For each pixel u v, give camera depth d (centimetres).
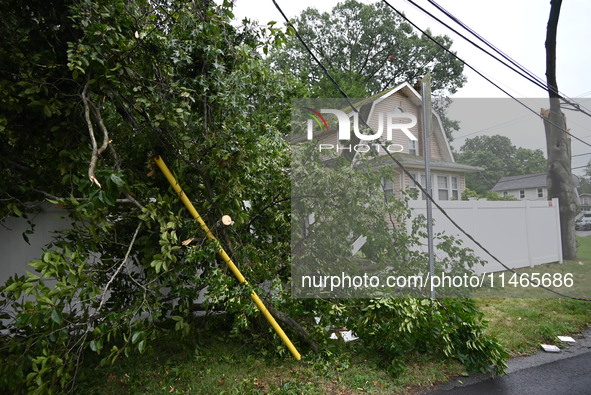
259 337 443
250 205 493
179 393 340
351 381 365
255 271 409
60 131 350
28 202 369
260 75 412
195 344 418
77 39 322
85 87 315
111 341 453
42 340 282
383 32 2366
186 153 376
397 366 380
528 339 500
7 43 321
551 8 957
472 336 408
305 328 437
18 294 259
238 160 375
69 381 312
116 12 329
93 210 305
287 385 352
